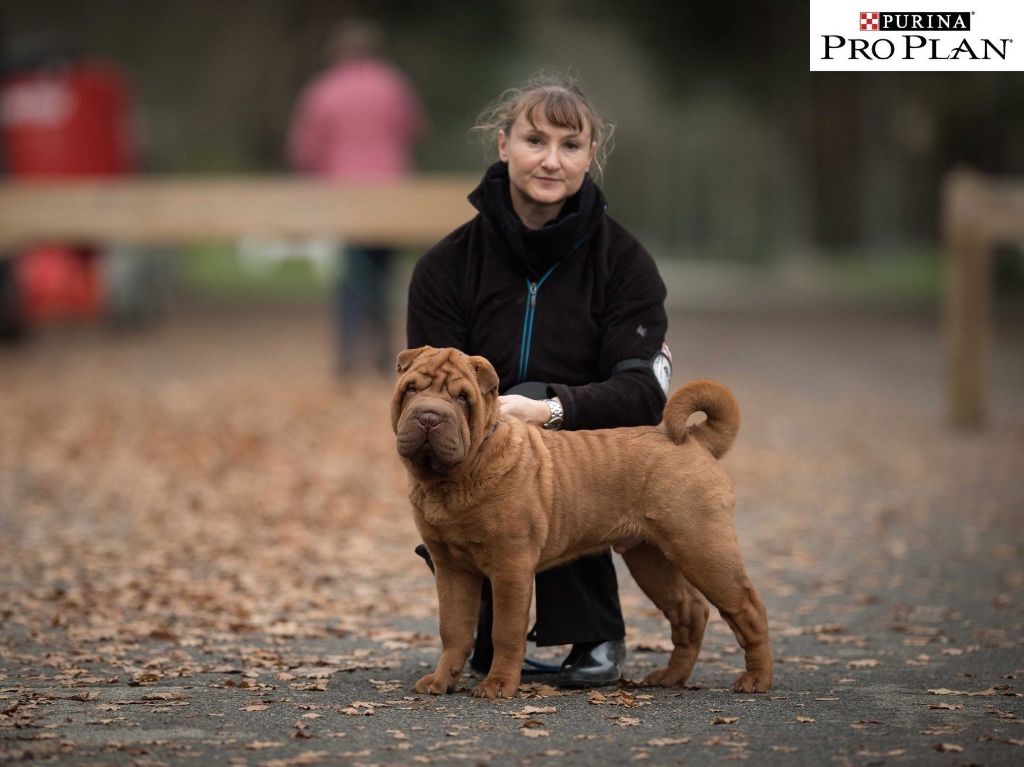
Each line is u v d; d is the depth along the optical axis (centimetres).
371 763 529
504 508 630
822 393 2050
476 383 627
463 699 643
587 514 655
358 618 854
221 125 5738
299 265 4931
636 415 693
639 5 4559
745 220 7725
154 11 5550
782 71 4631
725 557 656
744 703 636
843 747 551
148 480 1305
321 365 2152
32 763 524
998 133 3969
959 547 1079
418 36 5109
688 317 3406
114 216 1727
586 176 711
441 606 666
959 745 551
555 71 767
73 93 2439
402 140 2062
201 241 1747
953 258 1692
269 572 980
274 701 634
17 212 1727
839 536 1130
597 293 711
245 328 2816
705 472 659
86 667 715
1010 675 699
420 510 643
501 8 4925
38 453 1417
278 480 1320
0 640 774
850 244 5372
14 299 2267
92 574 961
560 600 696
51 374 1998
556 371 711
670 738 566
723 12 4438
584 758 538
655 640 820
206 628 819
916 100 4050
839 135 5275
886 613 867
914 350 2645
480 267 719
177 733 571
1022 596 909
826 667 727
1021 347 2742
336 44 2092
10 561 995
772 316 3444
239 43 5572
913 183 5850
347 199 1722
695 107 6606
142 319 2678
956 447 1574
